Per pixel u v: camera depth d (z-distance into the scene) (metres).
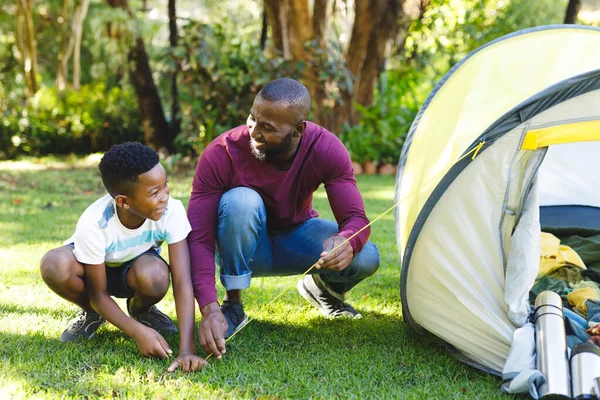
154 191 2.25
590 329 2.47
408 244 2.49
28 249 4.21
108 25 10.18
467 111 2.64
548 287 2.97
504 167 2.37
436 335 2.59
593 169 3.76
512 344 2.30
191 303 2.44
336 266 2.46
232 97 9.18
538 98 2.27
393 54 10.06
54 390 2.11
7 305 3.00
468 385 2.30
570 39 2.80
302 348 2.63
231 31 10.55
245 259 2.62
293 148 2.54
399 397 2.16
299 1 9.15
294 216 2.76
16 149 12.27
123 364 2.33
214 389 2.17
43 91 13.23
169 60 9.07
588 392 2.01
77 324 2.59
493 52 2.98
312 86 9.22
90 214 2.35
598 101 2.30
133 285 2.50
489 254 2.44
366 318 3.04
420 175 2.79
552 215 3.74
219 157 2.62
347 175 2.65
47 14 20.45
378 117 9.97
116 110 12.75
